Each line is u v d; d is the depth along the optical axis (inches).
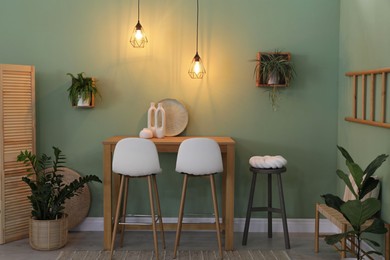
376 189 148.6
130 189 191.8
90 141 190.9
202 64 189.2
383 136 148.0
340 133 187.9
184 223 177.3
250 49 188.9
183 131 190.2
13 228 177.6
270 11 188.1
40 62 188.2
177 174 191.6
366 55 161.3
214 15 188.1
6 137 174.1
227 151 167.9
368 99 160.4
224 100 190.1
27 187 181.6
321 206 163.9
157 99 189.8
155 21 188.1
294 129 190.9
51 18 187.5
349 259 148.8
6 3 186.5
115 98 189.8
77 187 169.3
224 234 188.5
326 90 189.9
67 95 189.0
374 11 154.6
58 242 168.4
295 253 166.9
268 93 189.9
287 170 191.8
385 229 132.0
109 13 187.8
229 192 168.7
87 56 188.7
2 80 171.8
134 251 167.6
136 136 190.7
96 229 191.6
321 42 188.9
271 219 184.9
